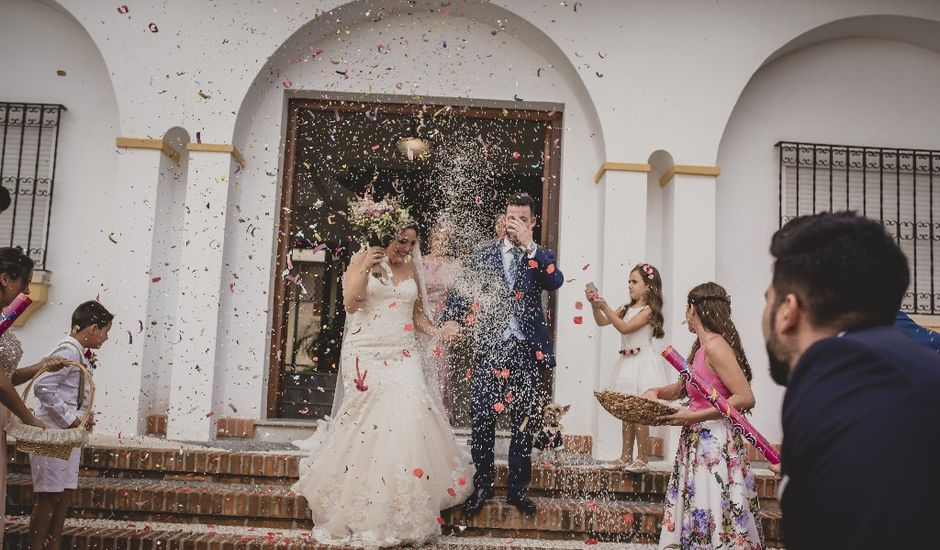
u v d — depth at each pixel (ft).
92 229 21.21
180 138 20.98
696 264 20.11
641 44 20.63
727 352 10.85
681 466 11.10
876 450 3.73
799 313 4.57
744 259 21.42
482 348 14.38
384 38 21.70
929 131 22.02
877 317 4.39
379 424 13.25
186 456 15.96
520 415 14.19
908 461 3.68
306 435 20.33
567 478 15.65
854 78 22.09
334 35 21.65
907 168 21.85
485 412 14.14
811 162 21.83
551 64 21.83
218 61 20.38
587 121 21.75
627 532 14.16
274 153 21.38
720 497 10.64
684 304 19.95
